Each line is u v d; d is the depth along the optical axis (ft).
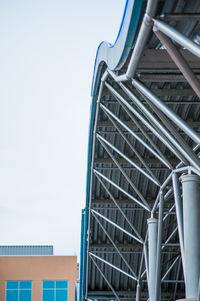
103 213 106.83
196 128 77.87
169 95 69.31
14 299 176.96
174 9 45.62
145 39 44.98
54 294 178.09
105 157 92.89
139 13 45.42
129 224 103.30
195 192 57.52
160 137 61.16
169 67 55.26
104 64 67.05
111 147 84.28
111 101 77.36
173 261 113.70
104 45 63.46
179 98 73.41
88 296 121.19
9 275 178.19
